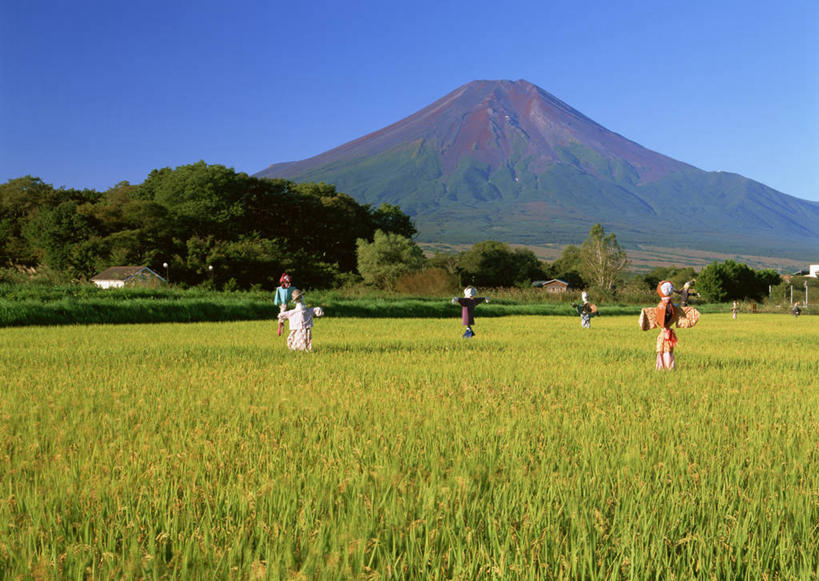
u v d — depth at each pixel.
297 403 7.47
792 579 3.00
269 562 2.97
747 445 5.56
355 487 4.11
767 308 91.75
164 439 5.59
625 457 4.94
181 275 91.19
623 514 3.68
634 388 9.37
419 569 3.09
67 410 6.97
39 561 3.01
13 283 40.34
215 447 5.13
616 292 76.06
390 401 7.73
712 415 7.10
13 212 108.81
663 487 4.25
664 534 3.45
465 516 3.73
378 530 3.53
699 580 3.00
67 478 4.23
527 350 15.92
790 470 4.75
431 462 4.79
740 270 132.00
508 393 8.49
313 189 128.75
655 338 21.47
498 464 4.83
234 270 92.62
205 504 3.87
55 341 17.16
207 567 3.07
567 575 2.98
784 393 9.01
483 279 130.62
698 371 11.88
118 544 3.37
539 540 3.31
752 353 16.39
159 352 14.01
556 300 65.88
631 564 3.06
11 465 4.65
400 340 19.03
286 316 15.37
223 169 104.56
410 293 64.62
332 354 14.20
